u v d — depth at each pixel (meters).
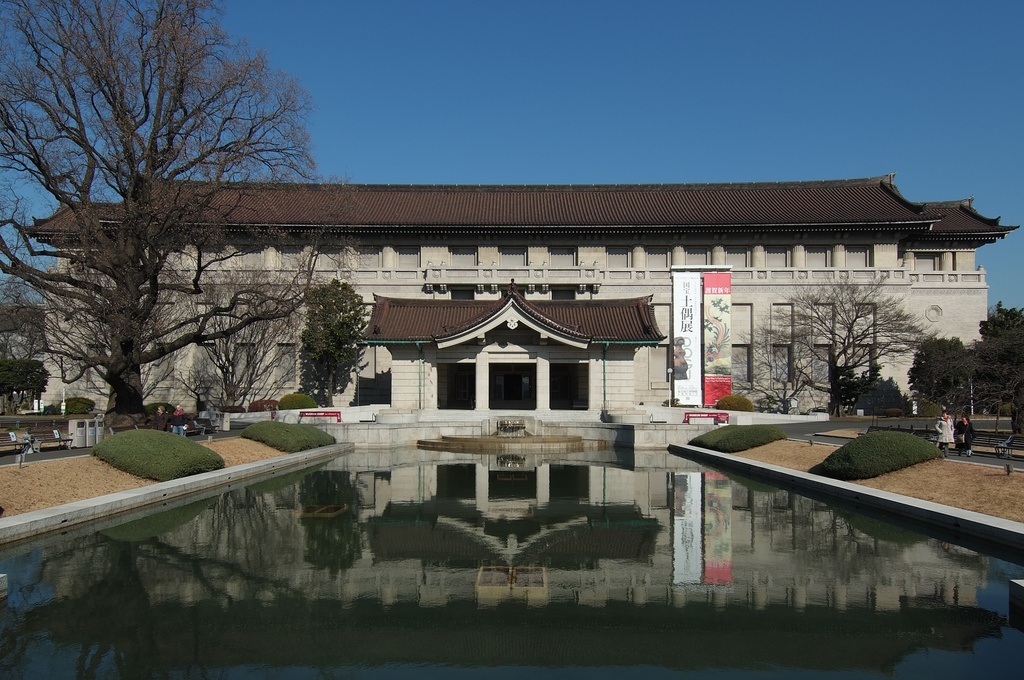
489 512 19.00
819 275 58.78
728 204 66.94
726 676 8.73
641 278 58.72
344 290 52.47
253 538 15.80
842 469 22.06
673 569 13.39
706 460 31.31
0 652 9.44
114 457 20.45
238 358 53.00
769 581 12.62
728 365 55.78
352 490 22.80
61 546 14.85
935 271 62.84
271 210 59.75
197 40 27.84
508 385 53.41
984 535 14.72
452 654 9.42
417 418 41.50
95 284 28.11
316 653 9.43
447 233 60.75
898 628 10.33
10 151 25.84
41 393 57.34
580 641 9.88
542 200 68.75
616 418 40.78
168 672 8.81
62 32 25.97
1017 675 8.74
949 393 32.88
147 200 28.33
